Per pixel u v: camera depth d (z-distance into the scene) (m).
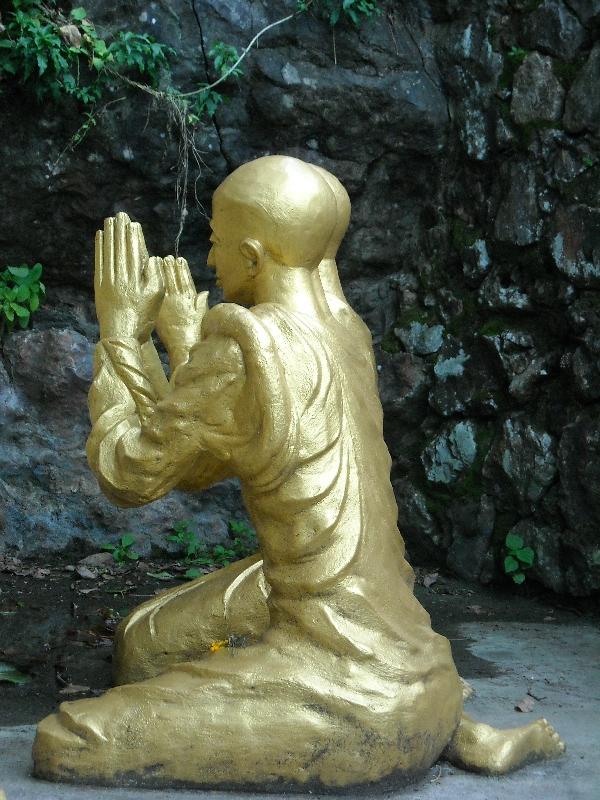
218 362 3.28
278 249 3.57
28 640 5.00
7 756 3.44
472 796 3.19
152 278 3.88
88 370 6.61
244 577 3.96
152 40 6.33
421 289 6.95
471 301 6.68
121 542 6.53
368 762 3.12
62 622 5.29
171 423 3.34
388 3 6.82
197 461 3.91
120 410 3.63
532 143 6.31
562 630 5.63
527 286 6.37
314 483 3.26
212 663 3.21
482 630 5.59
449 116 6.82
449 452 6.59
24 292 6.49
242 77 6.47
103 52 6.19
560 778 3.38
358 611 3.23
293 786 3.12
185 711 3.12
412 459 6.82
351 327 3.88
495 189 6.54
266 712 3.11
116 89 6.31
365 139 6.74
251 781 3.11
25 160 6.27
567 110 6.18
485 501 6.43
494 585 6.41
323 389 3.35
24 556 6.38
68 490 6.54
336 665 3.17
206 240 6.74
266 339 3.26
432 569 6.68
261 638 3.31
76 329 6.74
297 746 3.09
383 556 3.38
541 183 6.26
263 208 3.54
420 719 3.20
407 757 3.18
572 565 5.99
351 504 3.33
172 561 6.56
